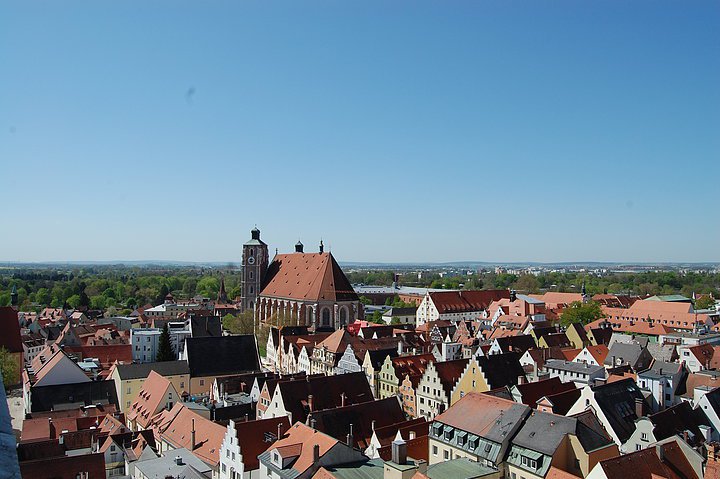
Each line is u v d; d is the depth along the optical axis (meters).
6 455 10.77
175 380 158.50
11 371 178.12
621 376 119.62
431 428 85.56
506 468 73.44
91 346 196.62
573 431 70.06
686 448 69.69
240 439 88.88
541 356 146.25
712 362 143.75
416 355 147.38
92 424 121.62
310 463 76.00
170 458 92.81
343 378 119.12
